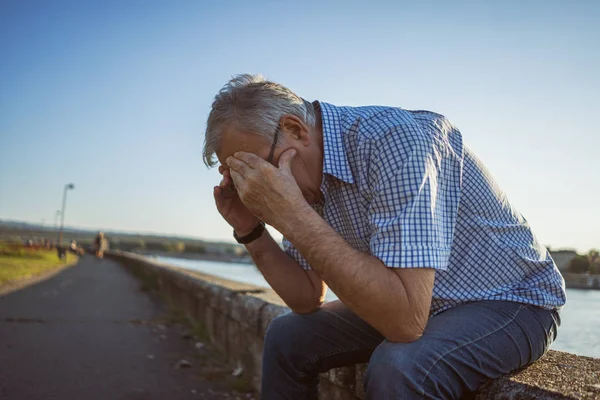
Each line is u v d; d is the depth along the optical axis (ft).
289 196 4.83
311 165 5.45
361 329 6.11
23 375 11.96
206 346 16.66
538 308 5.14
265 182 4.90
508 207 5.38
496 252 5.08
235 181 5.19
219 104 5.56
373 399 4.63
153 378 12.34
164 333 19.12
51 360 13.67
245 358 12.53
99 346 15.99
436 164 4.82
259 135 5.31
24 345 15.56
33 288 37.32
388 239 4.56
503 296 5.08
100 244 174.91
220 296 15.58
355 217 5.31
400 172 4.65
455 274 5.14
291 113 5.38
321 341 6.25
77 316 22.72
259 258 6.48
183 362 13.74
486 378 4.78
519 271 5.17
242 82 5.63
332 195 5.46
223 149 5.56
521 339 4.86
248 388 11.73
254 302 11.86
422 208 4.57
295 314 6.57
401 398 4.43
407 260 4.46
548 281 5.21
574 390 4.22
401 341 4.66
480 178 5.18
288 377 6.40
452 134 5.34
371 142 4.99
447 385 4.55
